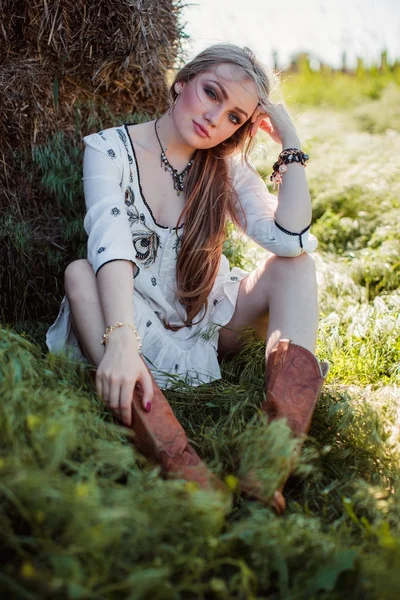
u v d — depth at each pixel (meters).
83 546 0.99
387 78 6.53
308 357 1.58
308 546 1.15
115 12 2.21
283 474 1.31
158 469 1.22
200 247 1.83
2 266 2.20
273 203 1.91
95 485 1.08
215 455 1.40
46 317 2.26
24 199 2.30
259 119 1.86
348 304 2.46
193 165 1.84
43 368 1.44
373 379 1.99
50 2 2.13
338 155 3.89
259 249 2.69
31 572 0.95
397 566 1.07
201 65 1.71
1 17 2.10
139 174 1.81
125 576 1.04
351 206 3.23
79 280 1.62
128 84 2.41
